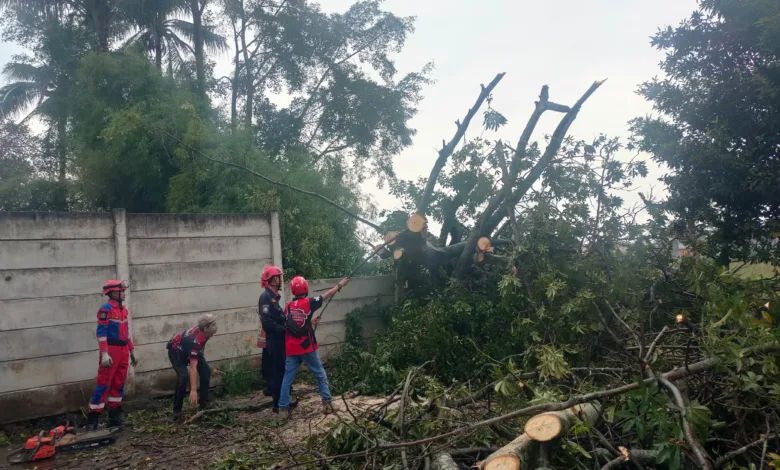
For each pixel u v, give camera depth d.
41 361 6.60
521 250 6.97
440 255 9.06
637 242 6.47
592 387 4.38
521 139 8.11
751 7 7.16
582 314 5.85
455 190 9.45
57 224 6.82
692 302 5.78
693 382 3.99
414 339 7.36
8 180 15.44
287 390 6.37
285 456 4.92
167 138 11.28
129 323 7.32
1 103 20.48
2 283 6.40
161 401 7.43
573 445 3.22
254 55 19.56
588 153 7.55
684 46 7.85
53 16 19.05
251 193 10.26
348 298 9.56
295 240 10.28
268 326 6.59
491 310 7.50
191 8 19.38
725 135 7.18
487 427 3.71
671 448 3.11
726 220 7.56
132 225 7.45
